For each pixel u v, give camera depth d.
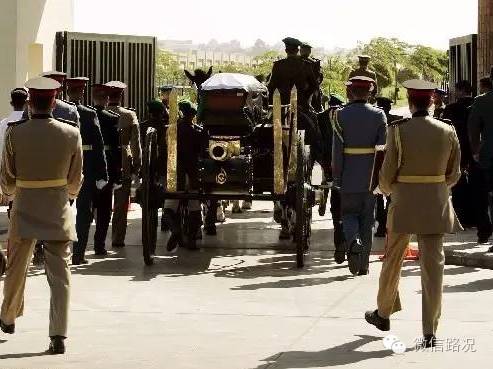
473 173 17.38
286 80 17.31
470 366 8.98
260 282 13.52
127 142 16.22
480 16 25.69
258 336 10.27
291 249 16.58
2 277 13.53
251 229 19.12
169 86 19.73
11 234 9.67
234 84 15.05
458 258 15.02
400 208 9.70
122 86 16.19
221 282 13.51
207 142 15.18
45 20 25.34
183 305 11.93
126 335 10.33
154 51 26.64
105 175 14.88
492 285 13.18
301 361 9.19
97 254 15.90
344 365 9.02
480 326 10.66
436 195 9.67
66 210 9.62
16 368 8.92
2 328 9.88
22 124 9.59
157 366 9.02
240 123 15.05
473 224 19.08
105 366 9.01
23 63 24.27
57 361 9.20
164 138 15.78
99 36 26.31
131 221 20.33
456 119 18.08
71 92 14.83
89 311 11.57
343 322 10.95
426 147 9.62
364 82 13.70
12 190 9.70
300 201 14.66
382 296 10.09
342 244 14.84
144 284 13.35
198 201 16.17
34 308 11.69
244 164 14.98
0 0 23.64
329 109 16.00
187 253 16.09
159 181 15.64
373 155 13.67
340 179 13.76
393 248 9.95
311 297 12.44
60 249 9.58
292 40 17.36
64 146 9.56
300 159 14.70
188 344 9.90
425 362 9.12
